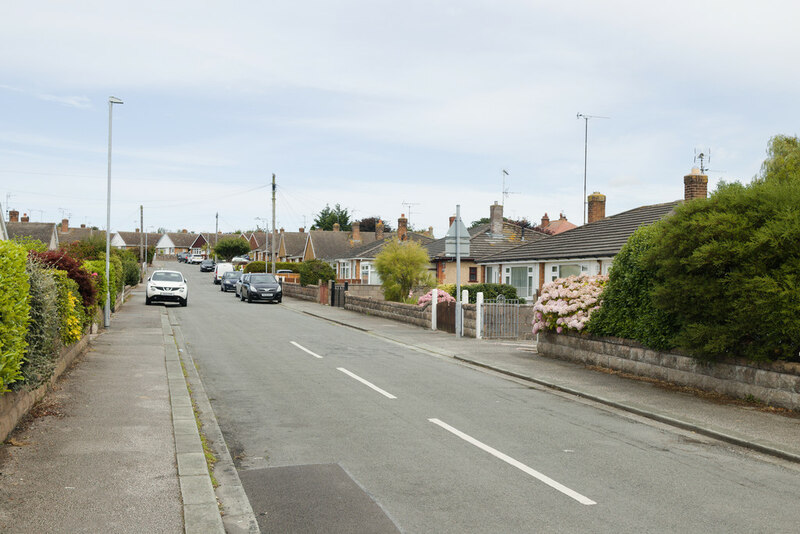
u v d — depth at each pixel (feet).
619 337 43.29
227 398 34.58
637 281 40.75
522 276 113.50
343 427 28.25
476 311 67.15
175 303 114.42
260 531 16.79
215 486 20.26
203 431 27.22
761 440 25.61
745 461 23.65
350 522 17.40
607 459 23.67
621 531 16.90
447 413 31.30
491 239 147.74
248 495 19.51
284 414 30.78
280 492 19.77
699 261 32.73
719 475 21.86
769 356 32.14
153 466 21.11
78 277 46.42
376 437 26.53
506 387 38.93
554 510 18.38
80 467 20.81
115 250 150.30
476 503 18.90
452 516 17.87
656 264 37.17
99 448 23.02
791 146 71.77
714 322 33.83
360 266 189.37
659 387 37.45
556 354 50.70
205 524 16.48
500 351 55.77
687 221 34.91
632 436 27.20
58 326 34.12
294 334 68.80
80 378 36.58
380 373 43.73
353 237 233.55
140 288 167.84
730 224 32.73
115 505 17.63
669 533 16.81
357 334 70.74
